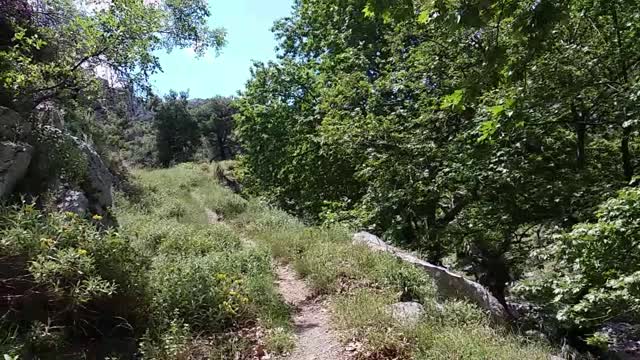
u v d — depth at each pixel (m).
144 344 4.58
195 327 5.22
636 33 9.70
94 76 7.75
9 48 7.16
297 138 17.98
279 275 7.59
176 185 19.92
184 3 8.60
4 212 4.84
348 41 17.36
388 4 4.37
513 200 11.38
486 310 6.79
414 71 13.52
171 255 7.61
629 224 6.17
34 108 7.25
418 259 8.03
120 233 5.55
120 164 16.88
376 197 12.70
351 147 13.24
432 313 5.68
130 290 4.96
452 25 4.04
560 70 9.77
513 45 5.64
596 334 7.47
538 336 6.64
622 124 9.26
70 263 4.41
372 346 4.81
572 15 9.50
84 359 4.30
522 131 10.38
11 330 4.16
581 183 10.27
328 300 6.30
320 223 14.30
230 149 53.03
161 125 45.72
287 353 4.98
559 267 8.08
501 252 13.13
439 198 12.14
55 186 6.68
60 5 7.84
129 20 7.33
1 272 4.32
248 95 20.88
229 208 16.39
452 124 12.52
